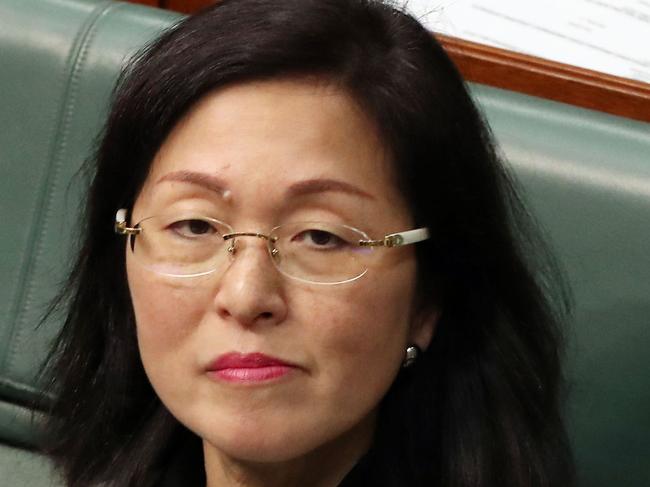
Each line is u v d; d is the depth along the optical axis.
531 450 2.22
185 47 1.90
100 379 2.46
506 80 3.06
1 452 3.13
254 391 1.85
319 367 1.86
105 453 2.53
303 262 1.85
